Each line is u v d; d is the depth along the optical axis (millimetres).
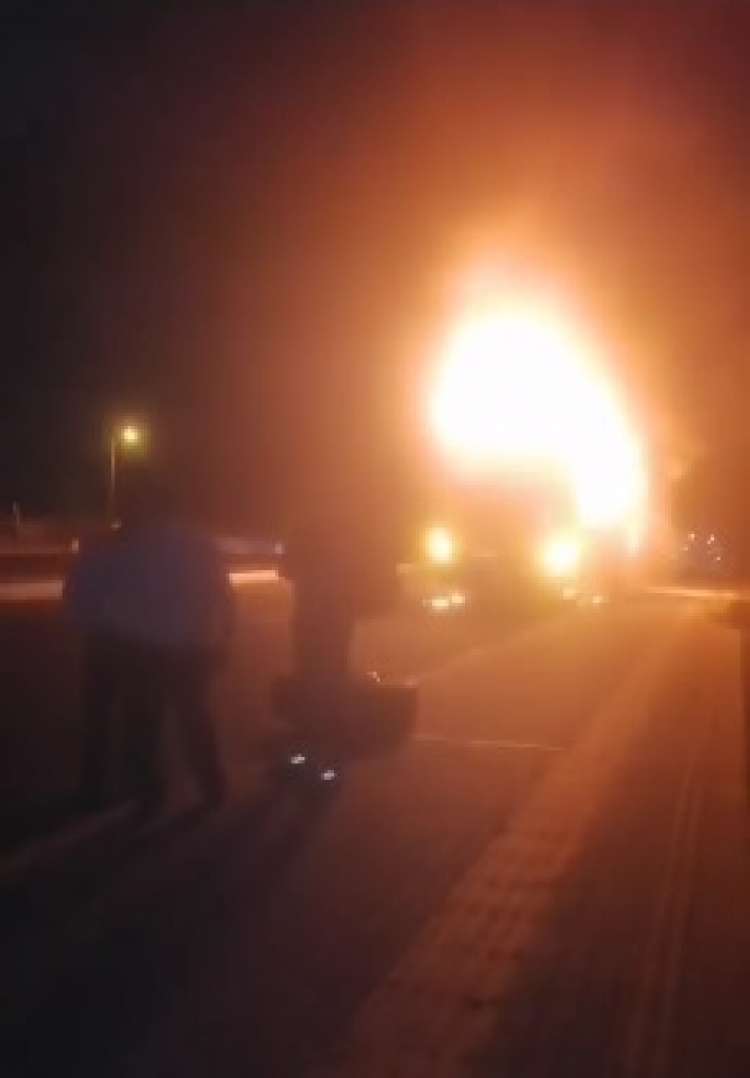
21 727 20500
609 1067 8547
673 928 11570
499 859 13812
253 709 22594
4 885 12227
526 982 10094
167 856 13391
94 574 14805
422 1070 8430
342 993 9766
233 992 9703
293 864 13273
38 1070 8297
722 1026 9281
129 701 14953
